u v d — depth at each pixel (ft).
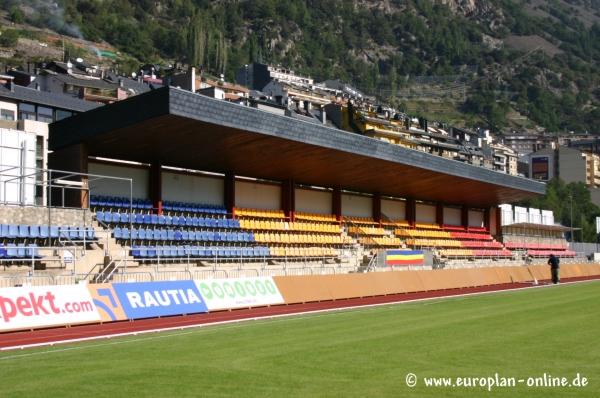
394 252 152.15
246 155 121.08
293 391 33.63
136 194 117.50
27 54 453.58
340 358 44.16
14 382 36.47
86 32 587.68
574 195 467.52
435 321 69.51
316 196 156.87
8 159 95.14
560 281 172.96
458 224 210.79
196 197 129.18
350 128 335.47
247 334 58.70
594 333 57.57
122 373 38.81
